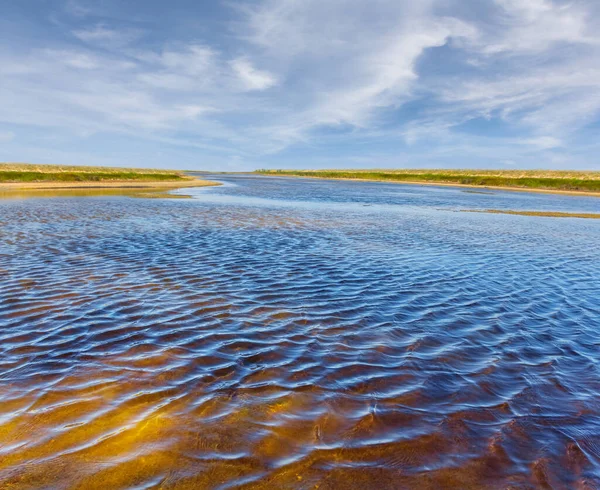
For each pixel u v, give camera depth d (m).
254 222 19.05
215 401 4.24
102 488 2.98
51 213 19.94
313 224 19.14
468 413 4.20
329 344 5.81
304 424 3.89
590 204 42.78
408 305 7.70
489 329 6.64
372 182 99.06
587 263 12.25
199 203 28.75
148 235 14.45
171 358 5.19
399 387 4.68
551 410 4.32
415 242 14.94
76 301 7.25
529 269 11.16
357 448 3.57
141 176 66.38
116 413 3.96
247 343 5.73
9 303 7.04
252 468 3.26
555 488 3.20
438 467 3.37
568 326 6.90
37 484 3.00
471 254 13.01
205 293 7.96
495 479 3.26
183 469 3.21
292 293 8.16
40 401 4.14
